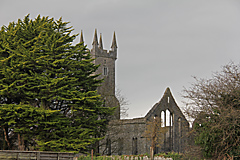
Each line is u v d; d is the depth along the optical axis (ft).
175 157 112.37
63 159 78.54
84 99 119.75
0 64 119.96
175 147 215.72
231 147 66.64
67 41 130.93
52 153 76.89
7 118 114.42
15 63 118.83
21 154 73.31
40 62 119.44
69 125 122.52
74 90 121.19
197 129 72.13
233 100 66.49
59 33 127.03
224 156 66.08
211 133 67.92
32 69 123.24
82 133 117.60
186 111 71.31
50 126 115.24
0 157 71.31
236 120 63.46
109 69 277.64
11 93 116.37
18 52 120.06
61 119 117.08
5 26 135.85
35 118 111.86
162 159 111.45
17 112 111.86
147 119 203.92
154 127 193.26
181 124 219.41
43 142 113.50
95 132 129.08
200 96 70.18
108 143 202.49
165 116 217.15
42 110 110.73
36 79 118.11
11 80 117.60
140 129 203.72
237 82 68.33
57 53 125.39
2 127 120.78
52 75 124.77
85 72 131.13
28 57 118.73
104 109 128.77
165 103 218.18
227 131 65.98
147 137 198.08
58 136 115.24
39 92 120.26
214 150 68.74
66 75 123.34
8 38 125.90
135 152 204.33
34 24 133.59
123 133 212.64
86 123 125.18
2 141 130.00
